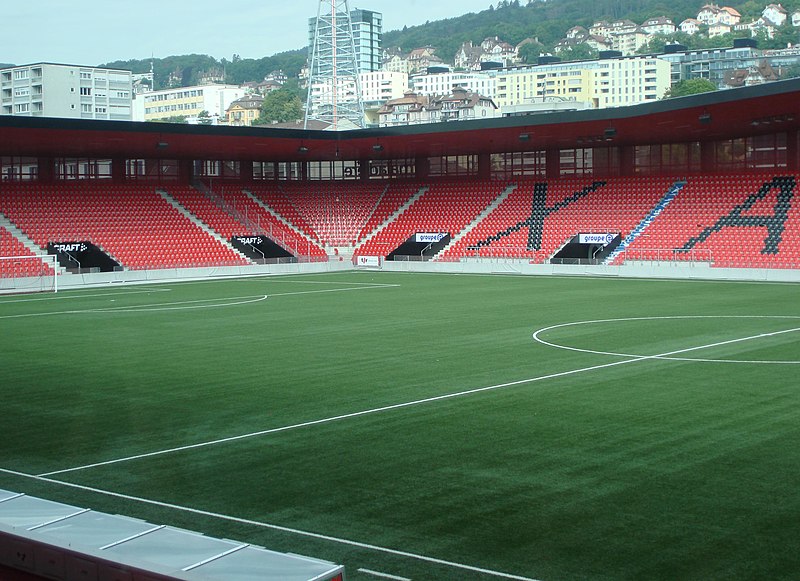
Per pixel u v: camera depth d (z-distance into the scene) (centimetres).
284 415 1452
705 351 2047
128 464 1178
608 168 5650
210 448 1253
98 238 4925
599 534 883
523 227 5381
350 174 6369
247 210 5775
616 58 17162
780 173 4938
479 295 3631
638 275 4609
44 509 845
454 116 14338
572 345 2169
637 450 1195
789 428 1300
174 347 2234
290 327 2617
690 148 5388
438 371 1838
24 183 5169
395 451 1217
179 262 4975
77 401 1588
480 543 866
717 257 4556
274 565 687
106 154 5384
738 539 863
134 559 698
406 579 783
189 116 18650
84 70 12825
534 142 5391
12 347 2259
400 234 5741
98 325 2720
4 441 1312
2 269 4334
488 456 1181
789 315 2756
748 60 16250
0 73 12838
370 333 2455
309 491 1045
